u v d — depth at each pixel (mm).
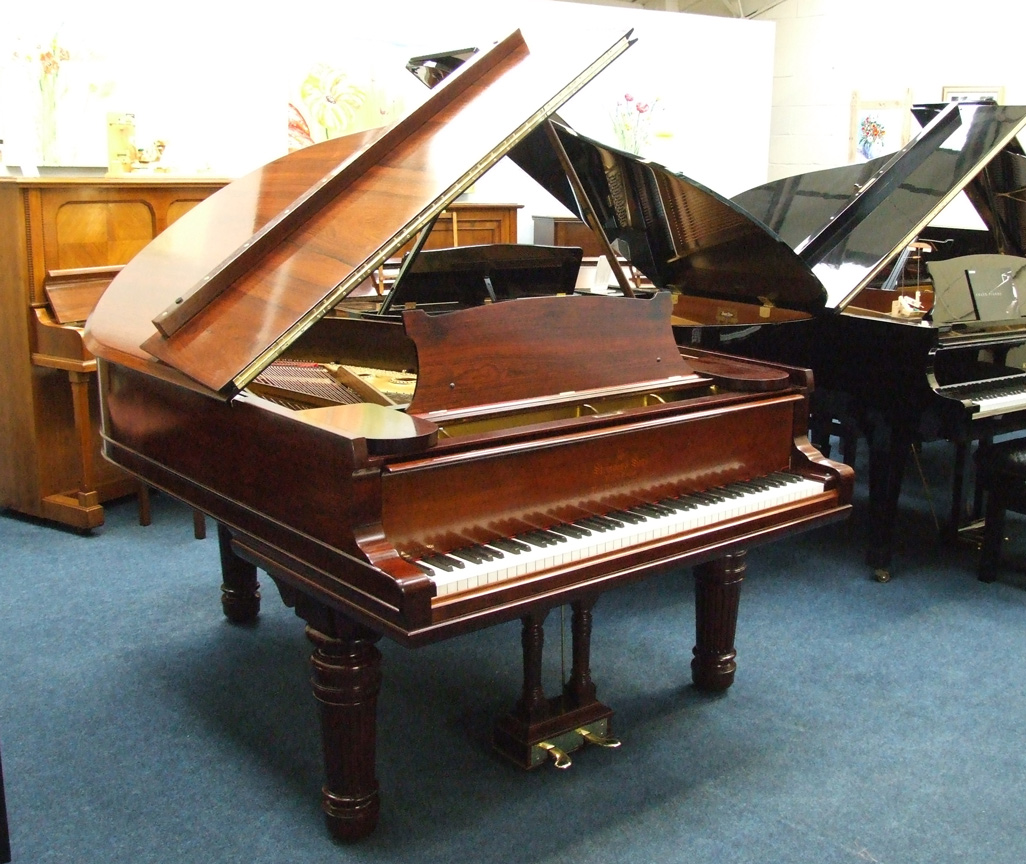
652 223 3346
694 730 2818
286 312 2084
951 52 6949
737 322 3904
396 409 2262
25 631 3424
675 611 3635
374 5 5605
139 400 2635
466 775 2600
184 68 5102
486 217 5820
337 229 2250
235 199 3029
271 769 2635
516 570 2031
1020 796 2527
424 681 3102
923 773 2623
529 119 2215
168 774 2604
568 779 2584
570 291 3680
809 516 2572
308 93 5488
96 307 3045
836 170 4328
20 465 4465
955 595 3801
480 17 5973
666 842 2334
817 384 4074
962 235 4879
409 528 2029
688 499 2467
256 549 2229
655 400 2691
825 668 3205
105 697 2992
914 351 3715
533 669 2568
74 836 2346
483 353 2342
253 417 2158
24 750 2701
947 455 5660
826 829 2387
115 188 4352
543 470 2219
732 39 6887
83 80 4785
